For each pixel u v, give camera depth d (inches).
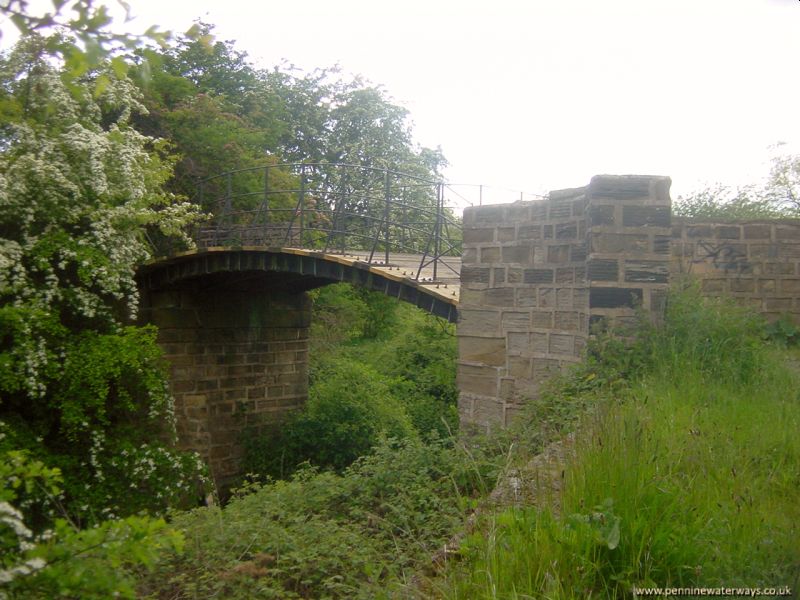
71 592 97.7
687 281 370.3
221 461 690.2
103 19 101.7
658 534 141.0
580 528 141.4
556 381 303.7
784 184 722.8
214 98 927.7
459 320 388.5
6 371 429.4
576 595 133.9
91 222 486.0
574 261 343.0
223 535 206.5
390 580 162.4
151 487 516.1
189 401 677.3
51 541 102.0
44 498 371.9
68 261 477.4
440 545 181.8
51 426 484.7
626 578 136.9
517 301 366.3
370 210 864.9
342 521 225.3
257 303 723.4
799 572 131.2
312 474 299.1
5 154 461.4
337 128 1289.4
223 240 659.4
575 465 164.6
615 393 264.5
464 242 388.5
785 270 455.2
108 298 586.6
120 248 505.7
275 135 1059.3
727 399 251.8
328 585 172.1
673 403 241.8
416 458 260.8
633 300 317.4
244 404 709.9
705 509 157.8
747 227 458.3
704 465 176.9
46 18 101.6
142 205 519.5
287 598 176.9
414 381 837.2
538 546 142.6
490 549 143.3
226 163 822.5
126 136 530.3
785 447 201.0
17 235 476.4
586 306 327.9
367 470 261.6
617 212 320.5
